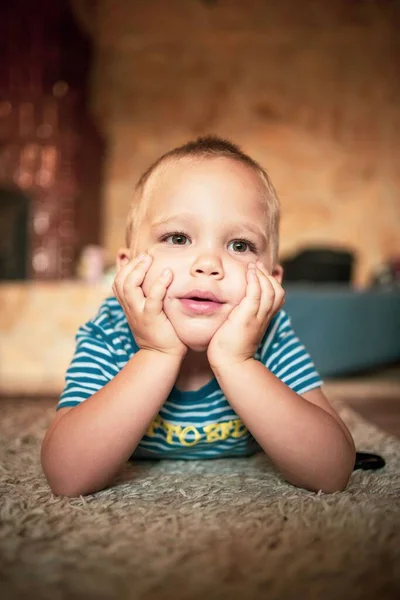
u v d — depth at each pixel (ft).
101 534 2.05
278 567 1.79
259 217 2.79
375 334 8.91
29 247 13.28
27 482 2.79
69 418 2.60
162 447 3.11
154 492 2.62
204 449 3.18
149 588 1.66
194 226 2.66
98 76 17.22
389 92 17.52
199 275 2.57
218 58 17.46
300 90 17.49
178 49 17.40
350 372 8.54
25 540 1.99
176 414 2.99
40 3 13.66
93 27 17.08
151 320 2.58
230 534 2.05
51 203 13.60
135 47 17.37
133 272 2.67
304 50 17.48
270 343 3.18
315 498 2.48
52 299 7.65
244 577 1.73
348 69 17.52
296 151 17.51
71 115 13.92
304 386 3.04
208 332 2.58
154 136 17.33
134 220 3.10
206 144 3.05
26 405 5.72
